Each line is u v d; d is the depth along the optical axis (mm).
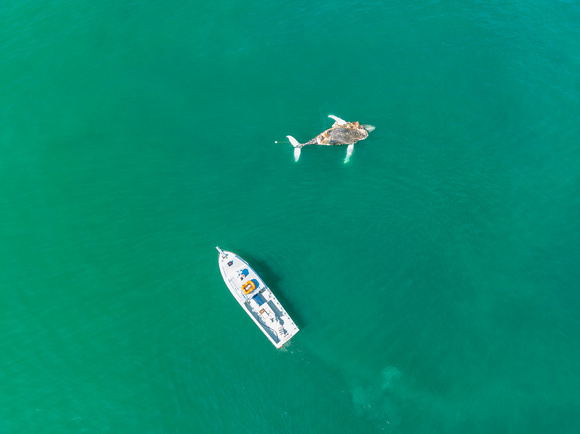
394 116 101312
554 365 75312
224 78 107688
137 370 75750
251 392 74000
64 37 115938
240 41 114000
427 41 113062
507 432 70688
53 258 86000
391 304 81125
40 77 109062
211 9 119938
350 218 89312
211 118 101750
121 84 107438
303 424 71812
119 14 119750
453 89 105062
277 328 75062
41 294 82375
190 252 86188
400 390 74125
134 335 78500
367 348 77562
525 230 87812
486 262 84812
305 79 107000
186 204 91250
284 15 118562
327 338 78125
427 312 80312
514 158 95875
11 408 73062
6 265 85375
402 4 120250
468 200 91188
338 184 92938
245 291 77625
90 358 76688
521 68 108250
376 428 71438
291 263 84625
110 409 72875
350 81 106500
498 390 73750
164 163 95875
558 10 119312
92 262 85500
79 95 105938
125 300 81750
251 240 87125
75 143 98812
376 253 85625
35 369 75750
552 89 104938
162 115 102312
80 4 120625
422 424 71625
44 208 91375
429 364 76188
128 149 97812
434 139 98250
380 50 111500
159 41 114688
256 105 103375
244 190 92500
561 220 88812
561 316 79438
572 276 83188
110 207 91188
